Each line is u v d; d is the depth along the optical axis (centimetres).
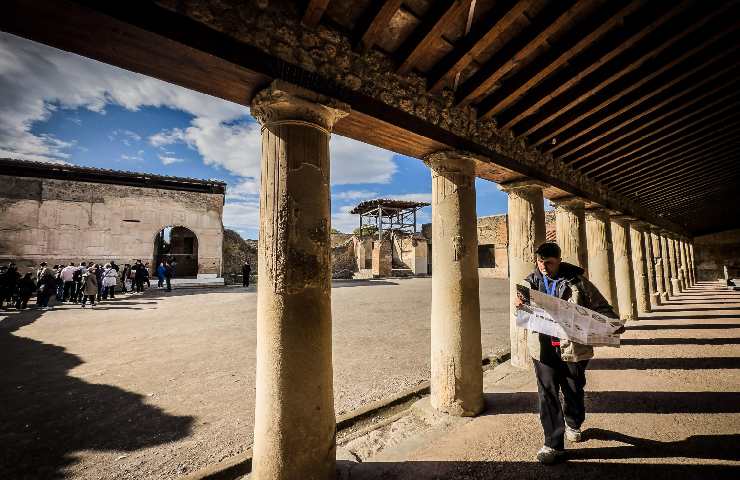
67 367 504
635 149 518
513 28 269
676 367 450
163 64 205
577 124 427
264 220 229
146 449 282
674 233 1357
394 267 2994
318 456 220
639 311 943
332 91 242
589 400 354
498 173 442
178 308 1106
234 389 415
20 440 298
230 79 221
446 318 341
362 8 241
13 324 853
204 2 190
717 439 266
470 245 350
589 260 727
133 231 1812
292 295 220
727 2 246
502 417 324
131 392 407
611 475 228
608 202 702
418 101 308
